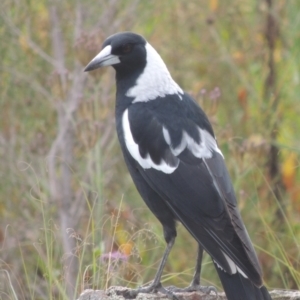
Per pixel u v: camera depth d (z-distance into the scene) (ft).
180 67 53.42
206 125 32.63
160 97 33.24
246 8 53.67
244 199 38.70
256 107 48.73
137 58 33.76
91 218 33.32
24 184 45.34
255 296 27.68
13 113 49.01
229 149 41.73
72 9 50.26
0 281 35.83
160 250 40.91
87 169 44.47
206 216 29.94
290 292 30.17
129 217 40.93
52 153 45.27
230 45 53.52
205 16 53.98
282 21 51.34
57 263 39.60
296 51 50.90
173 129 31.99
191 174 31.04
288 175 43.52
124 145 32.94
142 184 32.45
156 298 30.60
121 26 50.70
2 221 44.27
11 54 49.75
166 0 52.70
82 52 40.42
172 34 54.08
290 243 41.22
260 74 50.96
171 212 31.89
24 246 41.78
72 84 48.01
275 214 42.73
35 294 38.19
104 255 32.19
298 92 49.83
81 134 39.06
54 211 44.52
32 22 50.98
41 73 50.06
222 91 51.90
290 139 46.62
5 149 47.06
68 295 34.04
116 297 30.60
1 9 49.11
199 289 31.60
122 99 33.83
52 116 49.44
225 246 28.63
